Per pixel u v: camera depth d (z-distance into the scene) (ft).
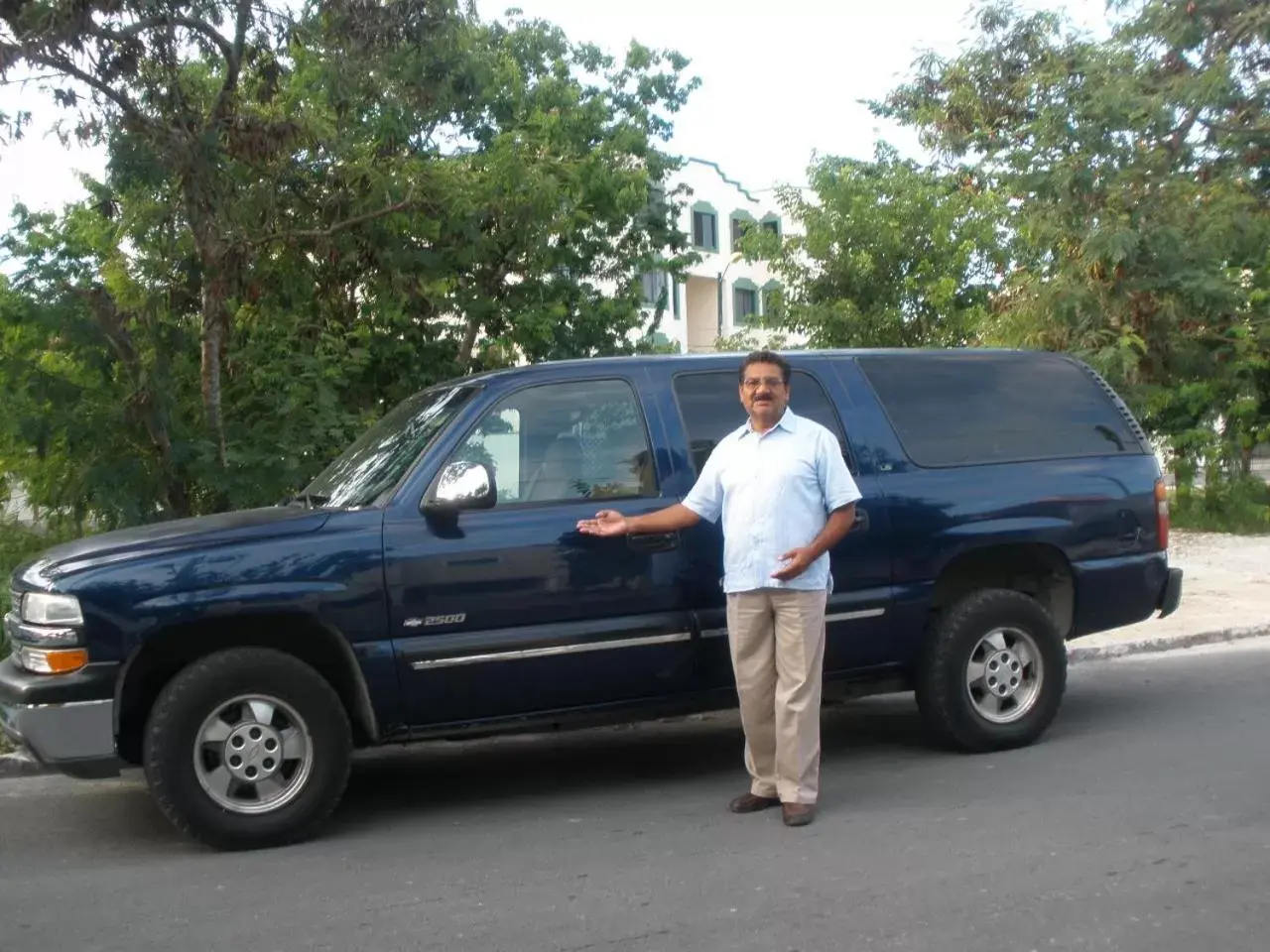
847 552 21.22
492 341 46.91
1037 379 23.68
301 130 35.09
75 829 20.03
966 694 22.02
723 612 20.22
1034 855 16.70
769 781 19.38
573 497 19.98
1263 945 13.62
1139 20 54.70
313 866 17.51
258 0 33.45
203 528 18.97
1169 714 25.40
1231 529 58.80
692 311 123.95
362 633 18.60
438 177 39.55
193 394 36.78
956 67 62.80
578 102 55.06
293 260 38.68
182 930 15.14
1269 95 53.16
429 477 19.35
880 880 15.92
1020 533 22.26
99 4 30.27
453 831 19.11
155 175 32.09
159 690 18.97
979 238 55.26
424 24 34.73
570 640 19.38
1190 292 48.78
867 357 22.59
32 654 17.90
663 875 16.48
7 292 33.12
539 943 14.23
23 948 14.74
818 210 56.49
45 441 32.35
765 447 18.52
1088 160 49.08
